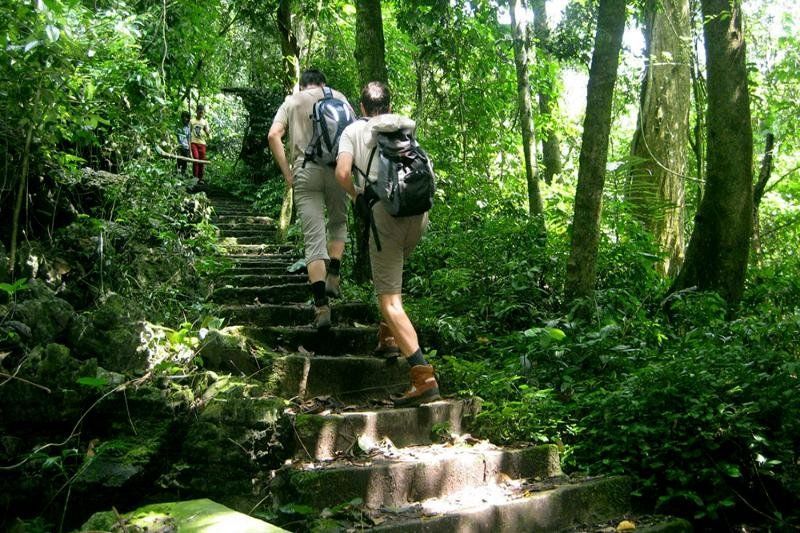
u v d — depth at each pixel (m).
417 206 3.53
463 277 5.57
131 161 5.28
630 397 3.88
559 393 4.41
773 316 5.14
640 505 3.61
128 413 3.03
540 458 3.64
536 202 7.45
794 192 11.07
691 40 8.68
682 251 8.70
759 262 8.86
